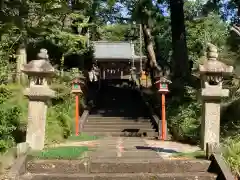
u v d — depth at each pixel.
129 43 36.28
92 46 26.64
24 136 7.60
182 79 15.41
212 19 26.30
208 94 6.47
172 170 5.78
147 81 31.08
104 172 5.72
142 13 16.81
